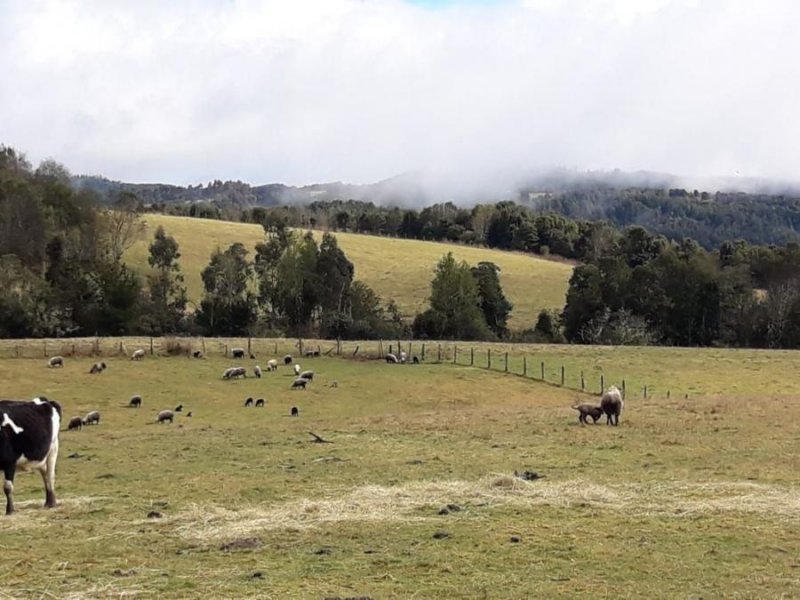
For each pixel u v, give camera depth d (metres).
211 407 52.44
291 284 107.12
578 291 108.75
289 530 16.55
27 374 59.84
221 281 109.50
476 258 157.12
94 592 12.73
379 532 16.30
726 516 17.36
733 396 48.69
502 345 80.81
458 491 19.95
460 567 13.92
